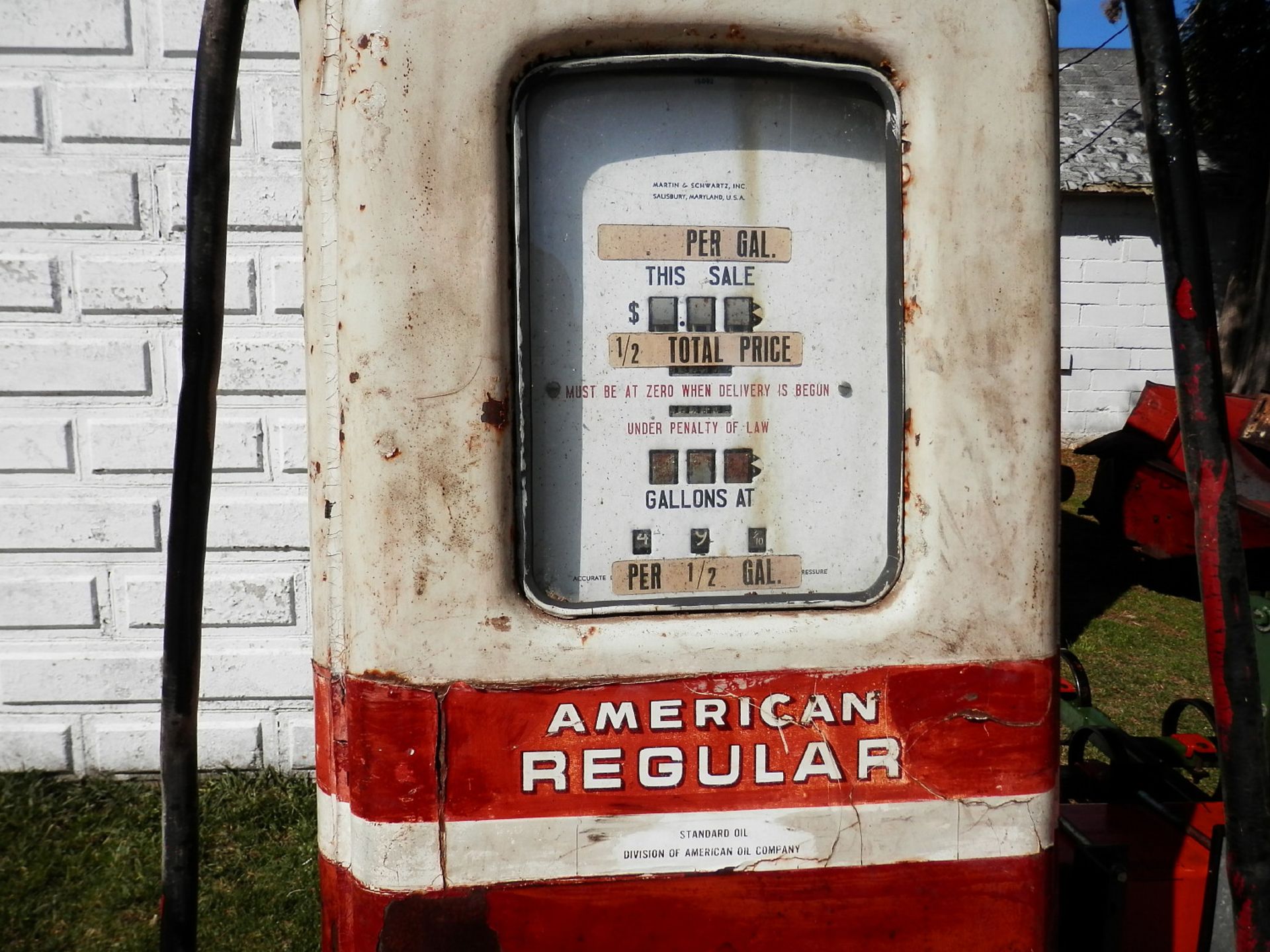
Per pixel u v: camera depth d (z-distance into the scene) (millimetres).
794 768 1748
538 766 1703
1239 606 1594
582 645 1689
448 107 1597
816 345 1751
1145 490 6969
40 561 3961
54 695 4031
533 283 1690
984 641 1769
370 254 1610
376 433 1636
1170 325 1617
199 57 1610
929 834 1785
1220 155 12148
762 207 1728
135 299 3859
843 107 1729
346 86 1599
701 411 1739
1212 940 2160
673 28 1622
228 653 4062
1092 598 7113
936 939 1800
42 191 3793
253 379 3918
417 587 1659
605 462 1727
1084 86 14211
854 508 1774
